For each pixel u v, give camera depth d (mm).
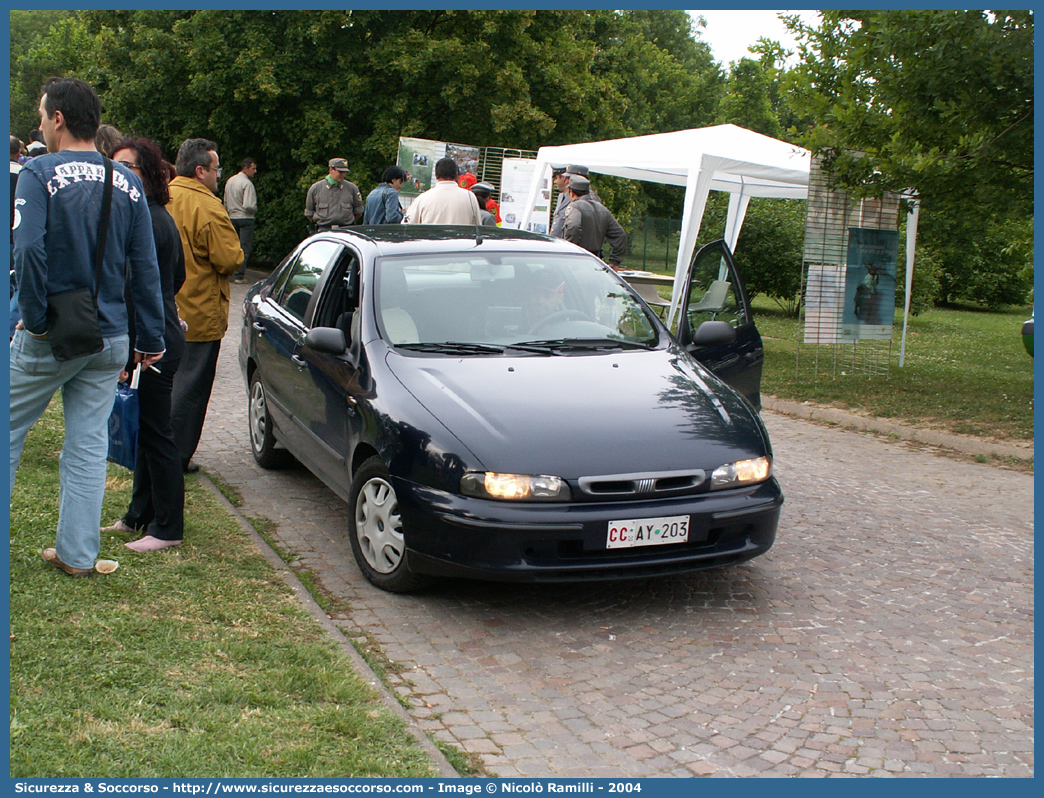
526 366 4820
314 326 5668
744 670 3818
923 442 8625
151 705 3113
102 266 3799
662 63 54062
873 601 4617
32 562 4207
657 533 4117
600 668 3787
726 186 16453
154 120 22859
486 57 22812
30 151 8219
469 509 4016
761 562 5125
